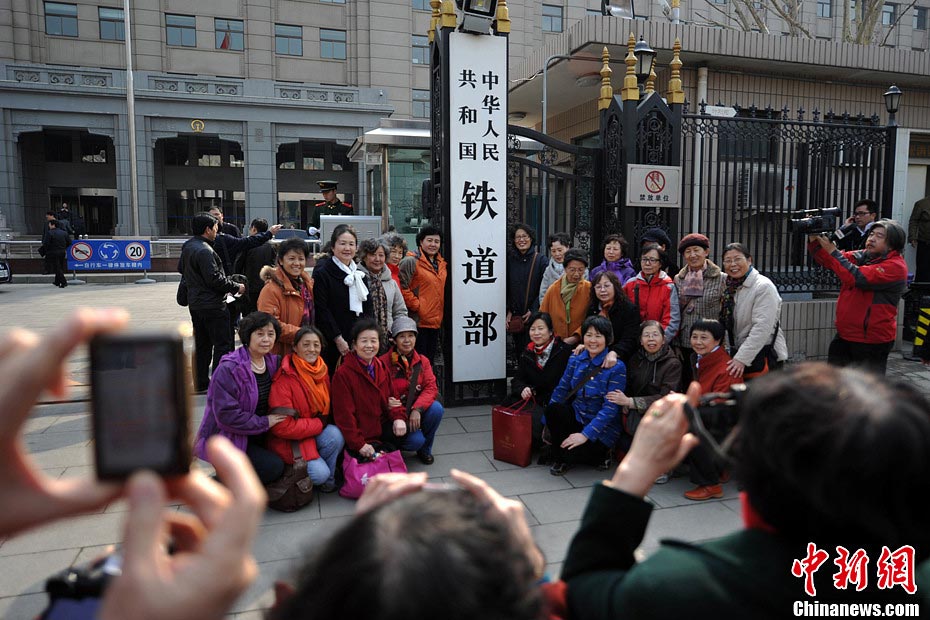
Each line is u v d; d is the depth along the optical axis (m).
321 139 24.23
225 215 27.20
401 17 24.84
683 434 1.05
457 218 5.16
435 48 5.37
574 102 9.16
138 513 0.53
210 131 23.14
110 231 26.84
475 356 5.34
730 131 5.94
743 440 0.88
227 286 5.38
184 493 0.60
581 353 4.12
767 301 3.99
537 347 4.39
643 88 5.77
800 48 7.52
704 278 4.35
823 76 8.14
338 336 4.52
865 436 0.74
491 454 4.34
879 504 0.75
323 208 9.80
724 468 0.97
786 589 0.80
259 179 23.53
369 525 0.68
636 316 4.36
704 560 0.86
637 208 5.56
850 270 4.50
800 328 6.42
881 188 6.45
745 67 7.79
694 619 0.80
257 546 3.08
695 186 7.25
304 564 0.70
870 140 6.32
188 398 0.60
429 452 4.16
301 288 4.63
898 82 8.37
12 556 2.96
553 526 3.27
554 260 5.73
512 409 4.33
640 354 4.15
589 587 0.94
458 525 0.67
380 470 3.64
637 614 0.83
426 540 0.64
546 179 6.79
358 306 4.59
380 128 8.72
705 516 3.40
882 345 4.55
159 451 0.58
